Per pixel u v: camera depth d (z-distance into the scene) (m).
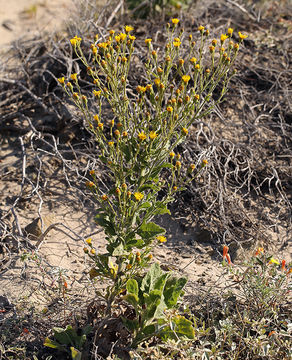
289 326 3.12
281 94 5.36
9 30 8.41
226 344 3.19
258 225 4.35
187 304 3.49
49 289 3.61
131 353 2.94
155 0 6.53
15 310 3.37
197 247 4.16
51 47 6.08
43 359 3.15
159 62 5.30
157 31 5.75
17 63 6.14
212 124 5.05
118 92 3.14
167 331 3.02
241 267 3.93
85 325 3.28
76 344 3.11
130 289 3.02
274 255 4.09
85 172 4.60
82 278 3.76
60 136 5.05
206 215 4.35
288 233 4.31
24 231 4.18
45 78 5.65
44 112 5.41
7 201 4.51
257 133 5.04
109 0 6.15
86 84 5.47
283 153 4.90
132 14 6.54
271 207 4.54
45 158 4.86
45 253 3.98
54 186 4.63
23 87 5.42
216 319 3.42
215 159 4.67
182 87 2.92
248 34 6.20
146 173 3.12
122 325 3.13
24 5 9.32
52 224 4.00
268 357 3.05
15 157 4.98
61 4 9.28
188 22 6.25
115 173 3.07
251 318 3.37
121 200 3.07
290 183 4.72
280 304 3.48
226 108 5.23
